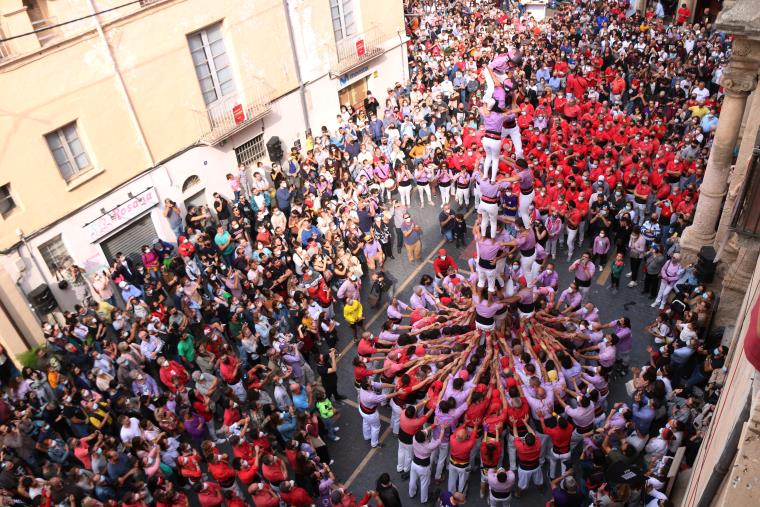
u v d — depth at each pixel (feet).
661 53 88.12
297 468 37.65
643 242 54.19
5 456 39.55
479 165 36.78
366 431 44.42
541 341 42.22
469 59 91.71
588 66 88.79
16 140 49.29
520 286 40.50
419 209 71.10
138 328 49.47
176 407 43.34
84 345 49.01
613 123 71.61
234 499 36.70
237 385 44.93
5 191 49.96
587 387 40.37
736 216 33.76
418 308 48.93
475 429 38.40
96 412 42.42
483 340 42.73
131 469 38.01
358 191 64.34
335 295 57.11
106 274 55.36
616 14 105.70
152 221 62.23
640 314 53.83
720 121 46.34
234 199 68.23
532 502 39.83
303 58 73.61
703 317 45.47
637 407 38.86
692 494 21.74
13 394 45.11
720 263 48.08
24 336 51.98
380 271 57.93
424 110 78.33
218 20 62.85
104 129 55.42
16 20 47.39
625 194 60.29
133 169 58.75
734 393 17.47
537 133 70.18
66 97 51.88
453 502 34.99
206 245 57.06
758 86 43.16
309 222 58.44
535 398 39.11
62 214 53.72
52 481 36.14
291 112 74.18
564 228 60.44
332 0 76.02
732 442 14.23
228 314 53.06
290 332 51.55
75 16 51.01
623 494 32.63
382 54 84.38
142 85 57.57
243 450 37.86
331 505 35.42
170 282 57.00
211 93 65.26
